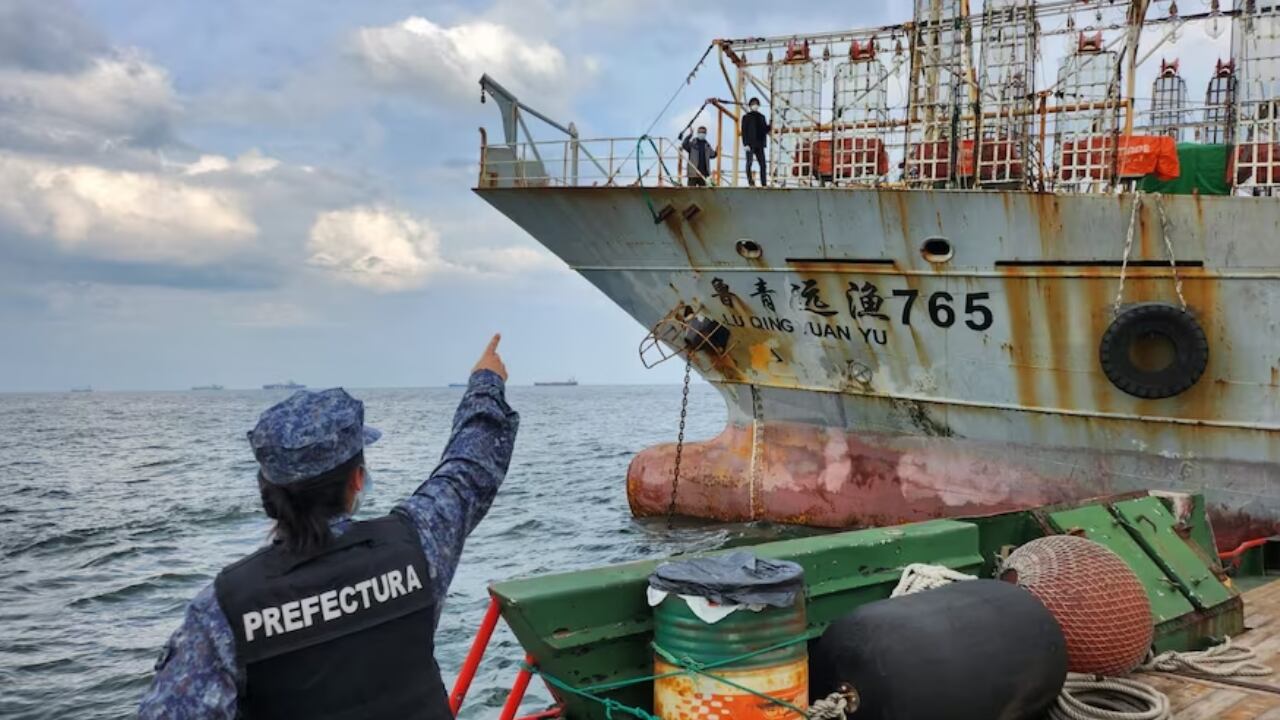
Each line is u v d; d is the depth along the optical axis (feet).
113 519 72.23
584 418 253.44
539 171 48.26
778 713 11.86
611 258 48.75
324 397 7.77
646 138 45.83
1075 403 40.11
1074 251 38.19
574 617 12.85
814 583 15.38
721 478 50.37
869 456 45.78
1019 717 13.71
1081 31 40.73
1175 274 36.94
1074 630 15.42
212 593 7.14
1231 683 16.76
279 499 7.42
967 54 45.24
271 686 7.05
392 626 7.49
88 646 38.06
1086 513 20.53
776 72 47.88
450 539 8.27
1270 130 38.73
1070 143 42.01
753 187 42.75
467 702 29.04
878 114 45.52
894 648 12.67
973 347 41.55
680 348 49.73
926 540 17.24
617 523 61.41
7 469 116.88
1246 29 39.75
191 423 272.10
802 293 44.34
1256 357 36.47
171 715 6.81
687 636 11.98
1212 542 23.63
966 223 39.52
